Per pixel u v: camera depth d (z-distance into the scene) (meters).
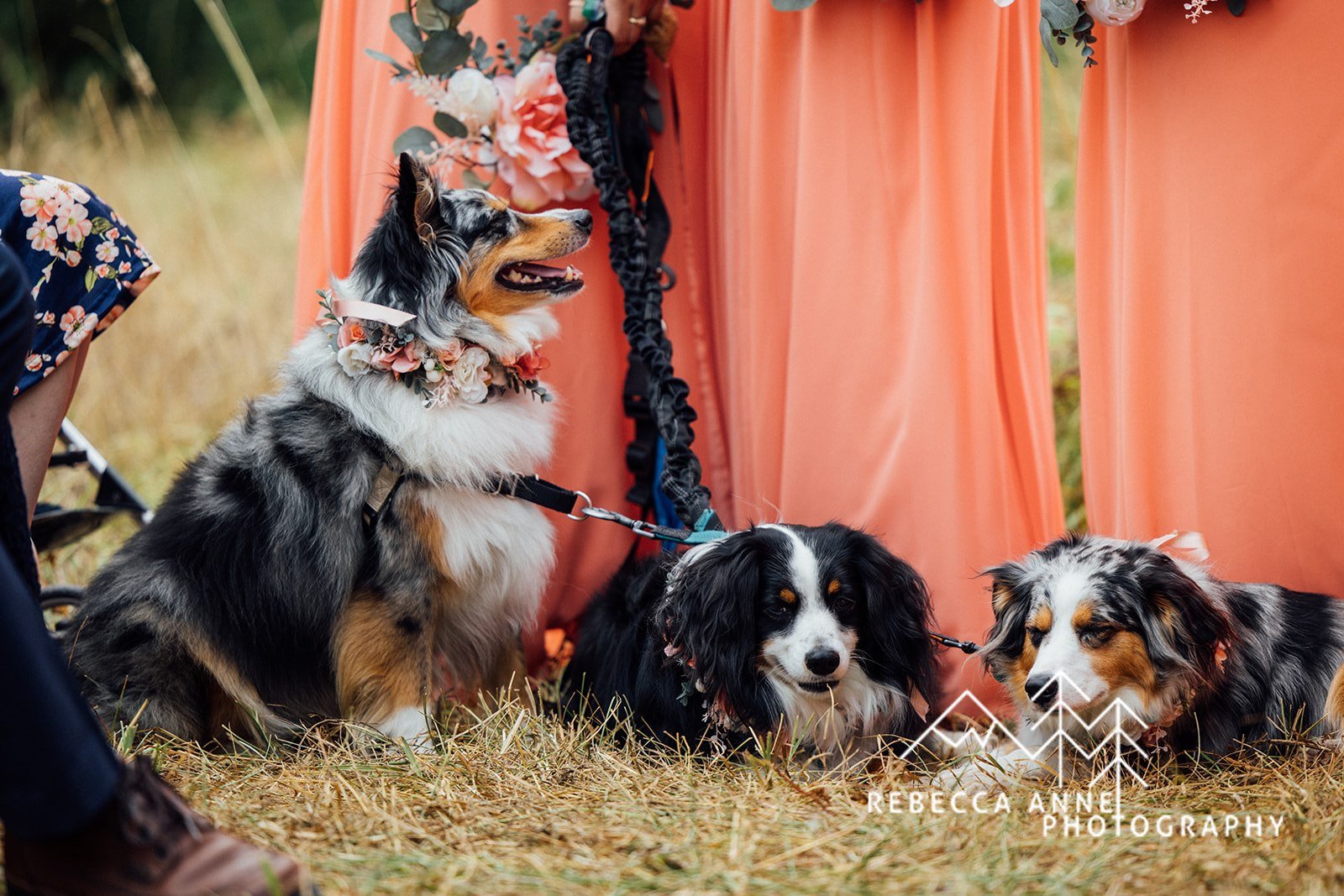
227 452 2.90
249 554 2.78
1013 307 3.05
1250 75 2.59
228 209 7.79
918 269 2.95
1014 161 3.06
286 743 2.83
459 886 1.79
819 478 3.07
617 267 3.11
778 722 2.65
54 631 3.08
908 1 2.93
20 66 9.88
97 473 3.36
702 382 3.49
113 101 9.36
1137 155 2.78
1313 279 2.61
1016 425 3.08
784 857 1.91
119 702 2.73
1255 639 2.58
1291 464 2.67
